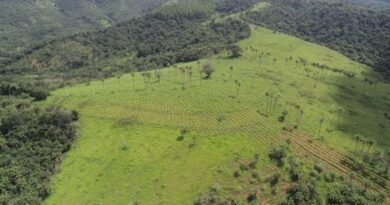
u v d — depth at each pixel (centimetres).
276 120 14712
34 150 14312
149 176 11825
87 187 12025
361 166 12219
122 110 16250
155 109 16062
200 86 18400
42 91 19112
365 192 10738
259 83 19050
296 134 13788
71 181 12506
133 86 19600
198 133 13762
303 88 19425
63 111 15650
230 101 16288
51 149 14212
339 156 12675
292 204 10006
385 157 13262
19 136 14962
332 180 11144
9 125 15575
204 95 17075
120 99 17412
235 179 11088
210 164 11831
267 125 14238
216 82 18975
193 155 12431
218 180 11081
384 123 16975
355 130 15388
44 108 16525
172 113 15538
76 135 14838
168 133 14012
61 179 12719
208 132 13762
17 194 12475
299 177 10981
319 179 11125
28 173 13262
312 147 13038
